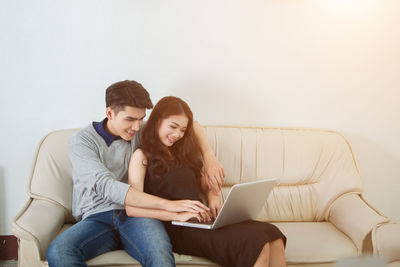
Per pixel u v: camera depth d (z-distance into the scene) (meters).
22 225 1.73
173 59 2.45
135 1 2.38
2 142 2.41
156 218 1.83
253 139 2.35
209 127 2.36
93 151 1.93
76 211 1.99
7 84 2.36
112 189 1.80
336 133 2.50
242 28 2.48
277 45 2.52
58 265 1.60
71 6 2.35
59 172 2.09
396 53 2.62
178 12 2.42
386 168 2.70
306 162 2.35
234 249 1.68
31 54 2.35
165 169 1.94
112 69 2.41
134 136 2.07
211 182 2.03
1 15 2.32
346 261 1.28
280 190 2.32
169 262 1.63
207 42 2.46
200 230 1.77
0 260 2.48
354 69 2.60
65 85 2.39
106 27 2.38
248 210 1.79
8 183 2.44
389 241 1.84
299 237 2.02
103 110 2.44
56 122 2.42
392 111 2.66
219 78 2.50
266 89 2.54
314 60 2.56
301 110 2.59
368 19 2.58
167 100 1.99
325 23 2.55
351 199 2.21
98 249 1.78
